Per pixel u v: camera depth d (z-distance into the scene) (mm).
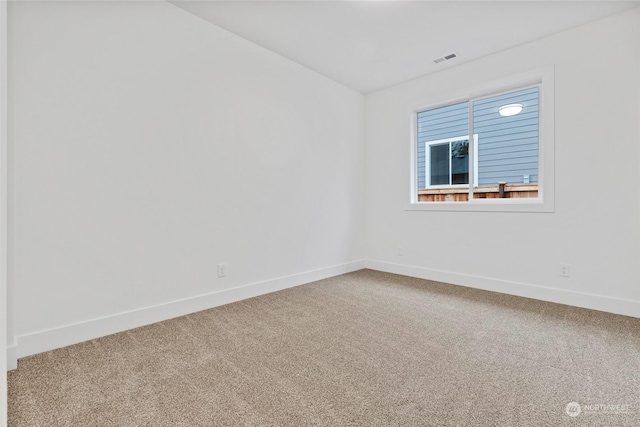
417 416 1264
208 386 1483
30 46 1774
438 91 3521
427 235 3645
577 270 2641
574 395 1397
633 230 2387
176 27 2391
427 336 2051
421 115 3926
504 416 1258
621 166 2420
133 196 2191
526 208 2895
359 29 2672
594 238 2553
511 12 2406
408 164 3811
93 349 1867
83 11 1967
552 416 1253
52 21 1852
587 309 2564
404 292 3096
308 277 3498
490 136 3391
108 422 1236
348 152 4008
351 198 4074
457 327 2201
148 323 2268
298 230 3393
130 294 2189
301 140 3400
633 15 2352
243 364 1691
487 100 3377
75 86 1937
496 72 3066
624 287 2434
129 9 2160
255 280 2982
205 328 2193
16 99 1730
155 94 2287
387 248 4047
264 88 3012
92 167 2008
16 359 1656
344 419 1249
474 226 3254
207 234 2615
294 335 2072
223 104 2697
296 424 1222
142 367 1659
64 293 1915
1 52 1195
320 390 1451
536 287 2857
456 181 3717
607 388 1451
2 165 1133
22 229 1763
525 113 3150
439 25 2596
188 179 2482
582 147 2586
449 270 3459
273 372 1609
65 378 1552
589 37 2539
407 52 3066
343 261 3965
